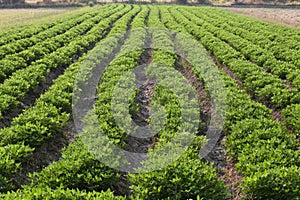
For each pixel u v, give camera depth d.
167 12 48.00
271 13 55.09
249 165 9.37
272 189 8.21
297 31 29.69
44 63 19.14
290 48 24.00
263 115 12.85
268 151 9.91
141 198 8.22
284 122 13.30
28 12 57.28
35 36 26.94
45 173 9.02
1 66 17.83
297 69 18.45
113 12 49.47
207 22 35.69
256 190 8.52
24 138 10.86
